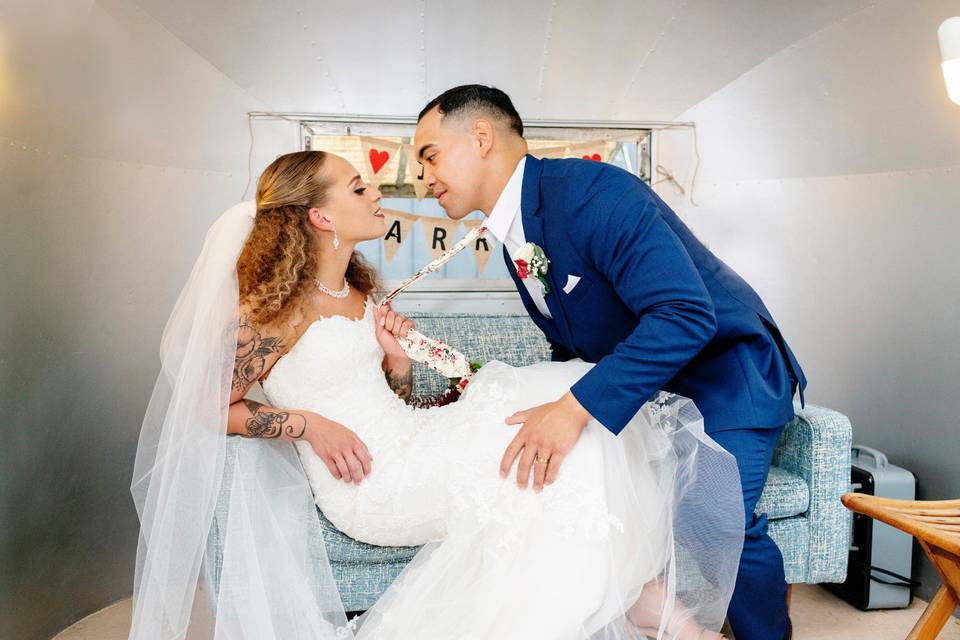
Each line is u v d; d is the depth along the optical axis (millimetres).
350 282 1996
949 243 2229
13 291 1972
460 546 1479
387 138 2688
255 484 1627
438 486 1609
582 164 1682
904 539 2225
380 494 1630
